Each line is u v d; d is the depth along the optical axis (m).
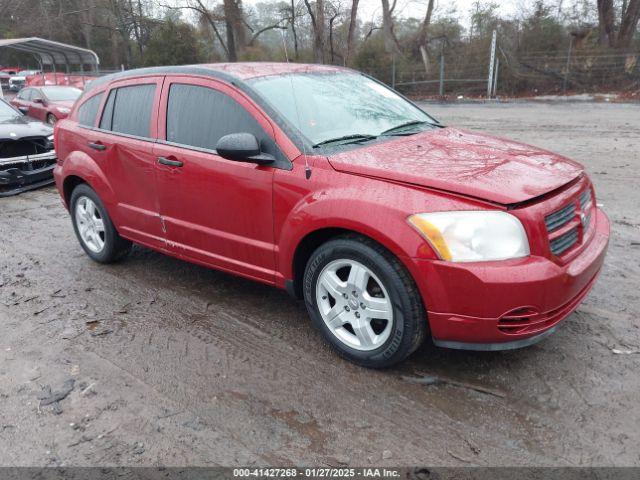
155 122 4.26
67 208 5.50
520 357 3.36
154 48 33.31
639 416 2.81
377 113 4.10
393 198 2.95
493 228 2.76
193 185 3.93
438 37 27.95
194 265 5.14
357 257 3.11
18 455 2.73
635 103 18.42
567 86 22.47
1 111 9.51
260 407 3.01
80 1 44.91
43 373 3.42
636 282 4.32
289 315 4.06
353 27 30.80
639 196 6.77
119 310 4.25
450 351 3.46
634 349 3.39
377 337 3.20
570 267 2.94
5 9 48.31
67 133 5.18
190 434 2.83
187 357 3.54
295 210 3.31
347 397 3.06
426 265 2.82
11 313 4.28
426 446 2.67
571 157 9.30
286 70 4.16
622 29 23.17
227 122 3.76
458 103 21.61
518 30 24.64
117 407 3.06
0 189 8.52
